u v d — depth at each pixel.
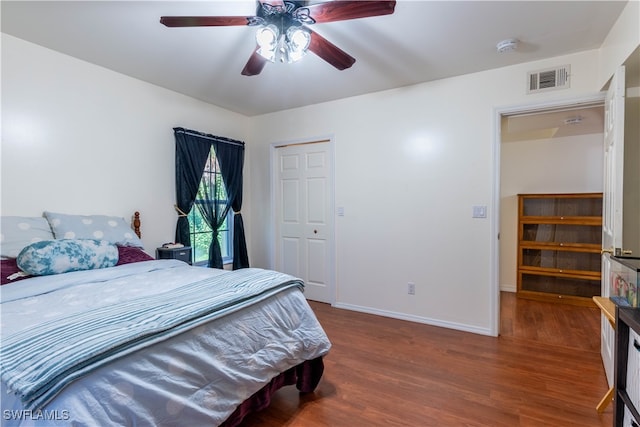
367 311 3.47
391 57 2.55
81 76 2.58
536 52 2.47
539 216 4.07
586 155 4.03
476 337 2.81
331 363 2.35
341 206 3.59
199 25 1.76
